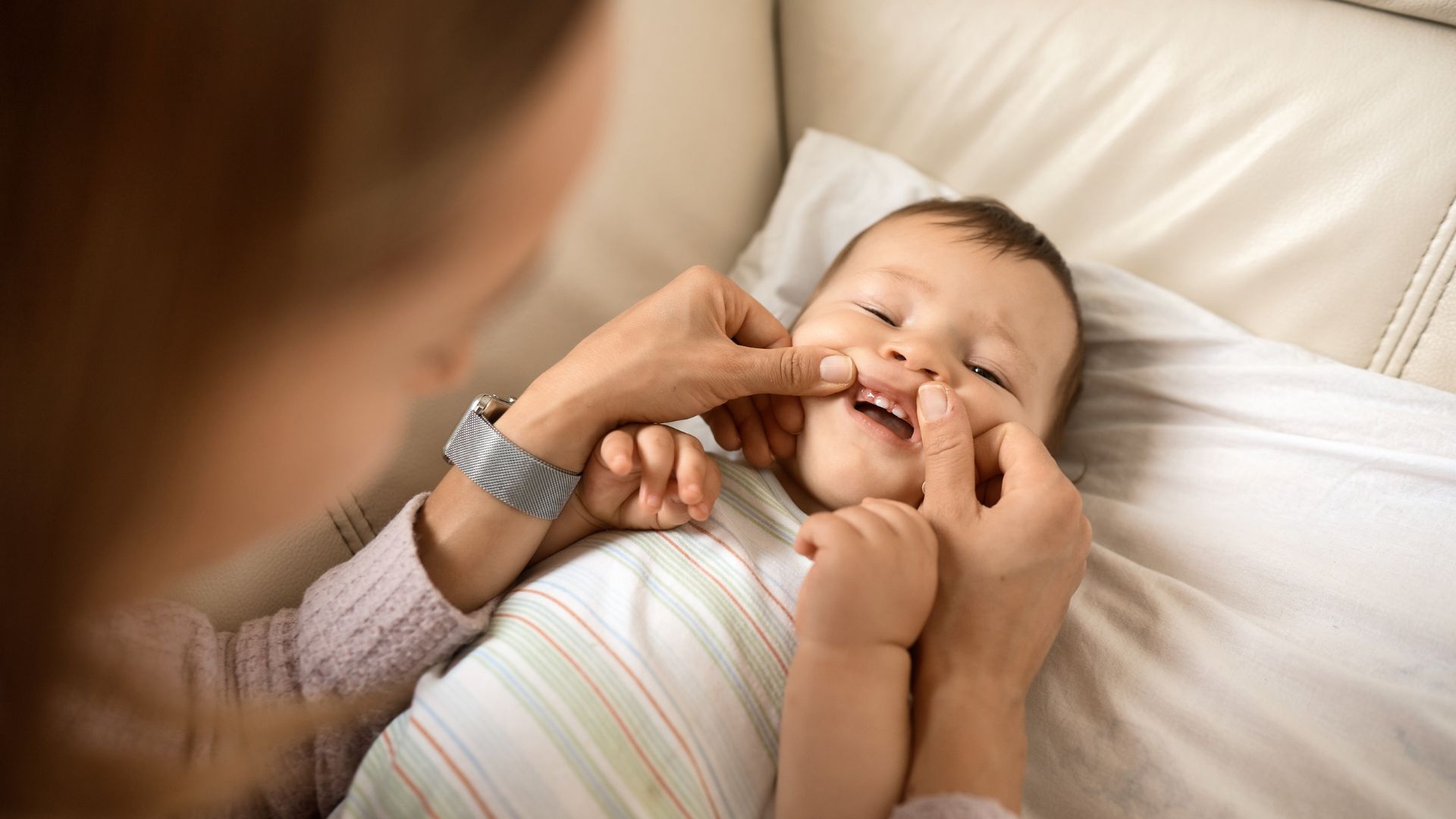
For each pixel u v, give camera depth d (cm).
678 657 67
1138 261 108
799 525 79
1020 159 115
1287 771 66
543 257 44
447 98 30
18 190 29
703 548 75
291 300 31
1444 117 91
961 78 117
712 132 119
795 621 64
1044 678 75
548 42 30
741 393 78
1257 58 101
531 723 63
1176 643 74
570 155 35
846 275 95
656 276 114
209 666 67
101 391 31
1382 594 75
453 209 32
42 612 35
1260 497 85
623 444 72
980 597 66
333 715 61
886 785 59
